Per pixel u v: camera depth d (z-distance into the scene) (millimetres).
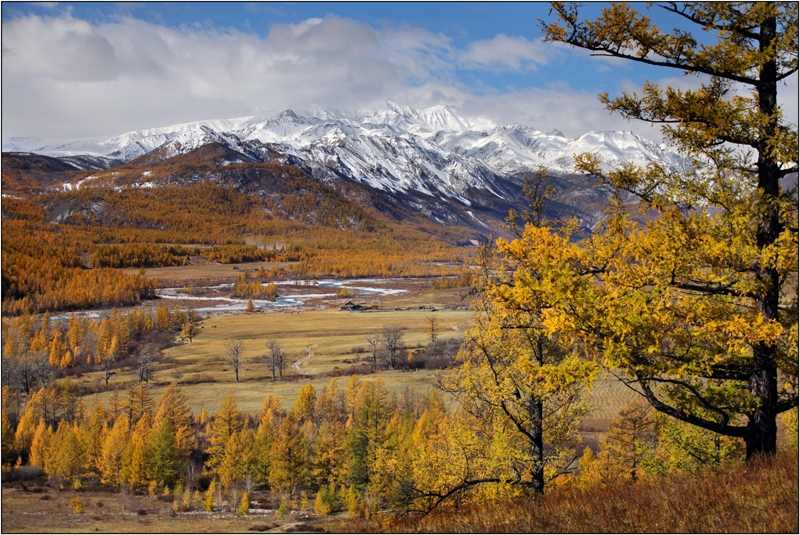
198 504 53688
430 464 17734
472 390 16609
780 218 10352
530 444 17578
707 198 10422
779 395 11938
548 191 15320
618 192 11234
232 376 91875
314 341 118312
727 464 12234
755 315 10016
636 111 10945
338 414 68000
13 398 79562
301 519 46188
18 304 149625
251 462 58469
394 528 13297
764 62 10234
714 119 10219
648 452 20562
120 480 57594
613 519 9469
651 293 10320
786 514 8156
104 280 190250
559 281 10609
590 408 16750
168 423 59031
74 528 42969
